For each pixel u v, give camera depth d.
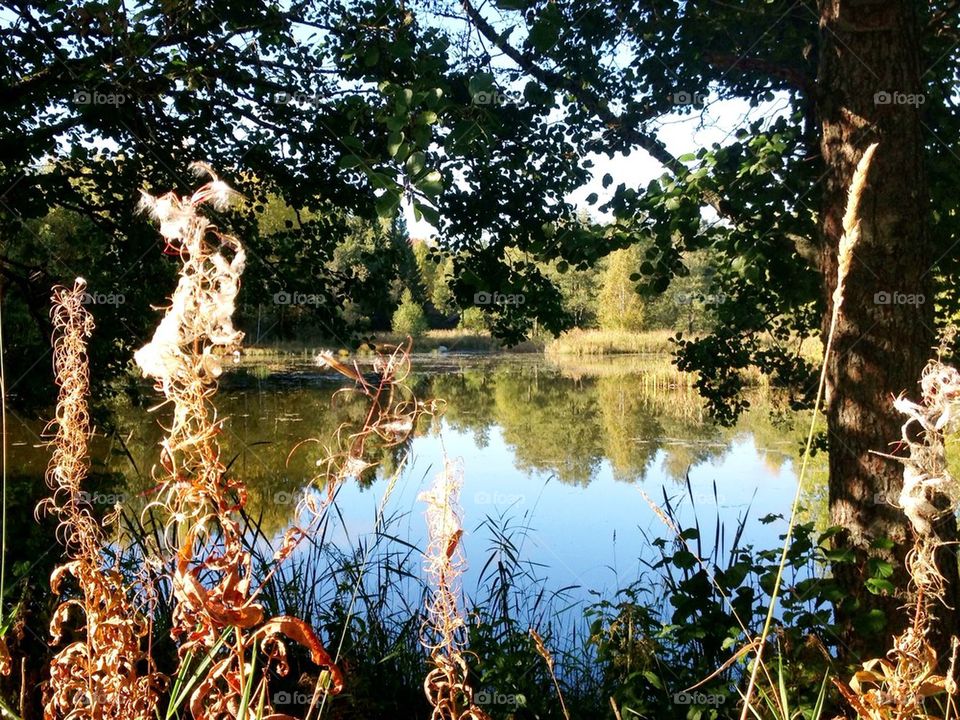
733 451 13.35
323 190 7.73
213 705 1.11
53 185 7.53
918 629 1.25
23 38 6.71
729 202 5.62
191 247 0.92
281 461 10.29
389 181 3.97
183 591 0.99
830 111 4.51
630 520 8.43
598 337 40.59
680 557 3.92
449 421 17.02
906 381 4.20
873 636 3.99
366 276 8.24
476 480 10.80
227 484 1.00
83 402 1.31
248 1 6.58
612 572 6.58
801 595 3.80
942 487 1.17
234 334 0.92
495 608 4.95
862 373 4.26
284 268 7.88
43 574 4.48
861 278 4.29
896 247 4.25
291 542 1.11
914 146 4.32
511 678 3.59
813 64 5.88
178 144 7.41
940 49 5.84
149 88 6.68
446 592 1.43
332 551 5.08
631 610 3.87
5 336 8.02
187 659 1.32
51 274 8.16
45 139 7.19
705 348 7.65
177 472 0.96
